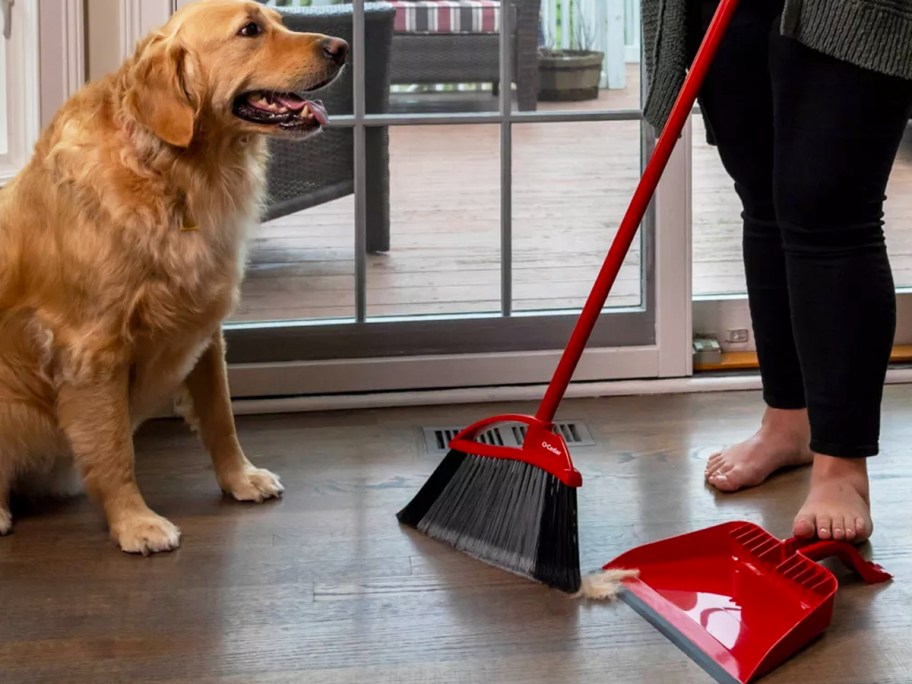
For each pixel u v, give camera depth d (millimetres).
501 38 2557
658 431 2422
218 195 1897
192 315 1932
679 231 2598
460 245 2662
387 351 2648
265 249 2600
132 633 1659
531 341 2682
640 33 2566
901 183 3873
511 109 2602
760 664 1511
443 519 1949
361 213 2600
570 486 1756
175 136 1774
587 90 2605
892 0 1527
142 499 1993
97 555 1918
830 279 1731
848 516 1797
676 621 1638
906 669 1530
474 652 1594
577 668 1550
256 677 1541
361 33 2506
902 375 2645
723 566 1767
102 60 2400
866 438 1801
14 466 2021
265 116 1866
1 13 2344
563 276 2703
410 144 2611
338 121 2549
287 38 1861
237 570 1851
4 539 1985
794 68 1672
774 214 1980
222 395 2105
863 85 1611
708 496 2102
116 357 1893
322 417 2549
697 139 5078
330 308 2648
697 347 2701
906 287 2838
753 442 2162
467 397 2613
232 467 2133
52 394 1969
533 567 1780
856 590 1734
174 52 1784
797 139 1691
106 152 1840
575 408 2562
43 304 1892
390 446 2377
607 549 1900
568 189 2674
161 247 1844
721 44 1853
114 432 1925
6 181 2379
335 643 1622
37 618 1706
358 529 1993
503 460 1885
